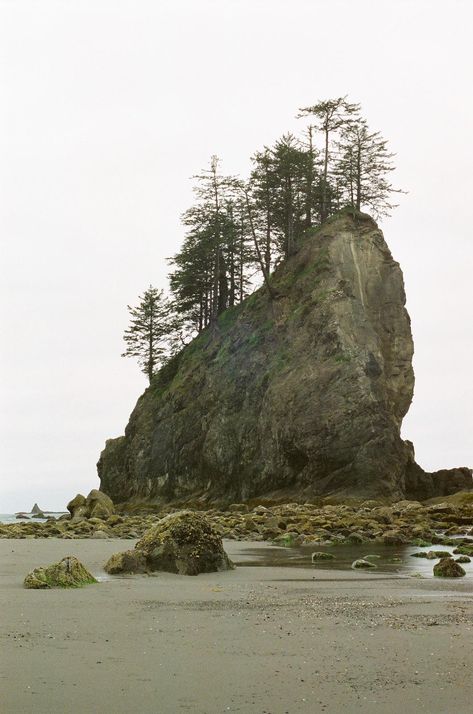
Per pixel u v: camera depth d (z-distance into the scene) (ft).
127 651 25.79
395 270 249.96
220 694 20.51
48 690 20.74
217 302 278.67
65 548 79.15
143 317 312.71
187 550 58.03
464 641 27.68
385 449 197.57
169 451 253.85
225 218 289.12
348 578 54.19
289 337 233.55
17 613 34.12
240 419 229.86
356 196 279.49
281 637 28.53
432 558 72.79
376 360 214.07
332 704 19.62
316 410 204.85
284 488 207.21
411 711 19.07
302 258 257.34
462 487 215.51
